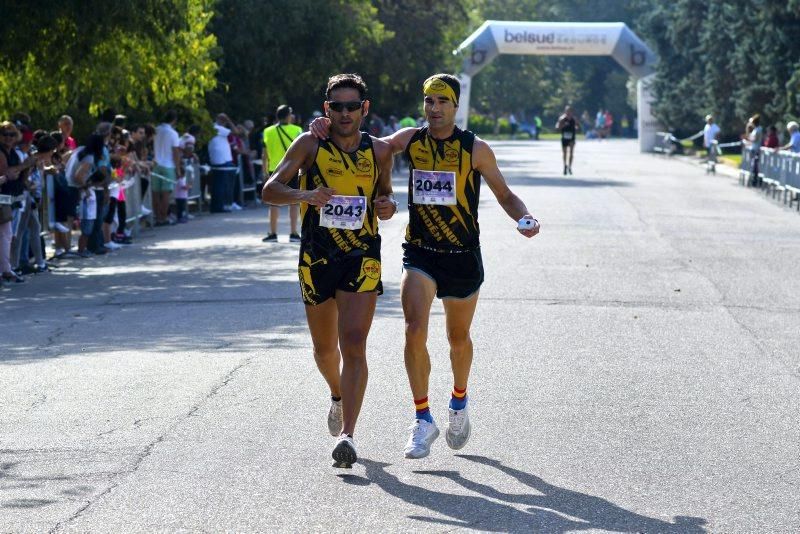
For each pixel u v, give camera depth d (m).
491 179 10.53
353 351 10.20
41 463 10.36
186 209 36.25
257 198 44.69
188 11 32.44
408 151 10.52
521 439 11.19
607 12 162.75
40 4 26.53
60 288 21.94
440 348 15.52
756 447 10.93
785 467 10.29
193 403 12.51
